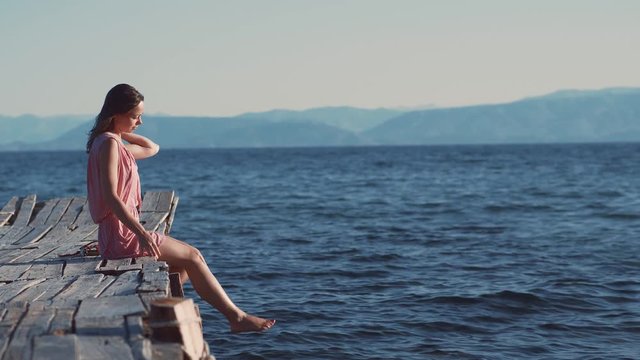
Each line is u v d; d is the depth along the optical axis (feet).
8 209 38.32
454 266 49.57
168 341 15.42
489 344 31.40
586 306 37.63
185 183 171.01
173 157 532.73
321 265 50.47
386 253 55.62
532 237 64.69
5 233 32.24
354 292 41.39
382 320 35.04
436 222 78.74
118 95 22.86
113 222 23.31
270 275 46.83
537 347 30.94
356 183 162.81
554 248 57.57
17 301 18.39
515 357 29.66
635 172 196.65
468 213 88.74
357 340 31.94
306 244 61.77
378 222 79.46
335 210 94.99
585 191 124.88
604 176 177.27
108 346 14.35
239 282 44.70
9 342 14.94
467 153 523.70
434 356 29.76
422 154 508.53
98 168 22.86
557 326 34.01
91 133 23.17
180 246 22.86
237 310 22.79
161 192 38.24
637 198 107.96
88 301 18.01
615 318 35.35
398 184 156.25
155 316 15.57
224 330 33.42
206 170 259.80
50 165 353.92
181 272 24.00
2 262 24.88
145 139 25.73
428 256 54.13
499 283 43.16
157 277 20.24
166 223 32.58
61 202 39.11
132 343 14.53
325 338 32.19
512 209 93.09
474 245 59.82
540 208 93.91
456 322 34.71
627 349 30.63
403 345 31.24
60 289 19.83
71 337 14.84
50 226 33.94
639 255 53.36
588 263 50.16
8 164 389.39
